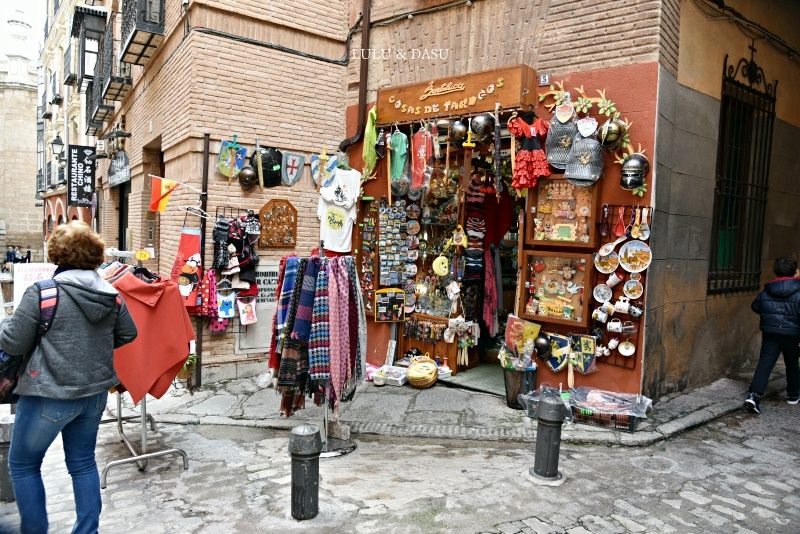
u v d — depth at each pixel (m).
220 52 7.03
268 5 7.35
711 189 6.26
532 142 5.62
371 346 7.45
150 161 9.69
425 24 6.98
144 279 4.73
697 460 4.52
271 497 3.91
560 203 5.56
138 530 3.45
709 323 6.49
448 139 6.39
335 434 4.94
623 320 5.28
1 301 11.78
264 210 7.43
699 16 5.76
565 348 5.55
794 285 5.60
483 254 7.14
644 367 5.24
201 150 6.99
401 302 7.26
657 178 5.13
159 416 5.93
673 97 5.38
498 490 3.92
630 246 5.12
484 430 5.17
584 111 5.41
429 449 4.91
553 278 5.65
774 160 7.53
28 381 2.91
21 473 3.06
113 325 3.25
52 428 2.96
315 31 7.77
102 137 14.23
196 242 6.86
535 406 5.43
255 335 7.45
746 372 7.13
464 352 6.98
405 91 6.81
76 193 15.01
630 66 5.17
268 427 5.65
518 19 6.06
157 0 7.89
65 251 3.10
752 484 4.10
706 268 6.30
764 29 6.68
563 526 3.43
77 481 3.14
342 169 7.27
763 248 7.55
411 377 6.47
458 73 6.65
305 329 4.48
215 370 7.14
